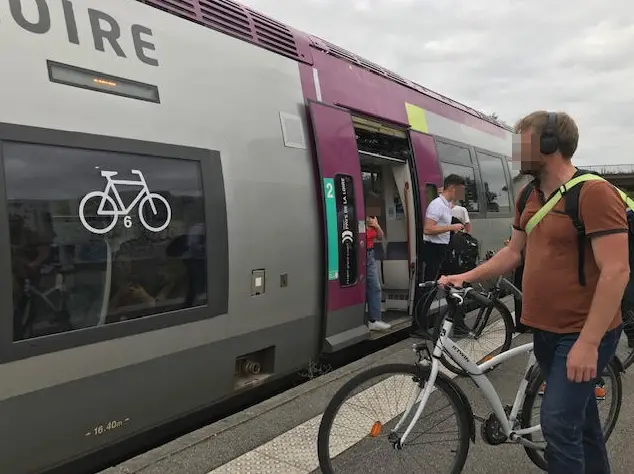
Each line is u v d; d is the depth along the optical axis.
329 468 2.61
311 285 4.69
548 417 2.33
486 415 3.25
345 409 2.63
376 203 7.06
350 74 5.69
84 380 2.96
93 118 3.04
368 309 6.22
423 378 2.68
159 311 3.35
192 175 3.58
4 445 2.64
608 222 2.15
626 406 3.96
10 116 2.68
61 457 2.92
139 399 3.28
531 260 2.45
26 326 2.70
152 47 3.48
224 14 4.25
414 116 6.93
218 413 4.50
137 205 3.22
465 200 8.20
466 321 3.70
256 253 4.07
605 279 2.11
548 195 2.38
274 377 4.41
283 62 4.67
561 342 2.36
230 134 3.92
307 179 4.66
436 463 2.71
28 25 2.83
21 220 2.69
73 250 2.90
